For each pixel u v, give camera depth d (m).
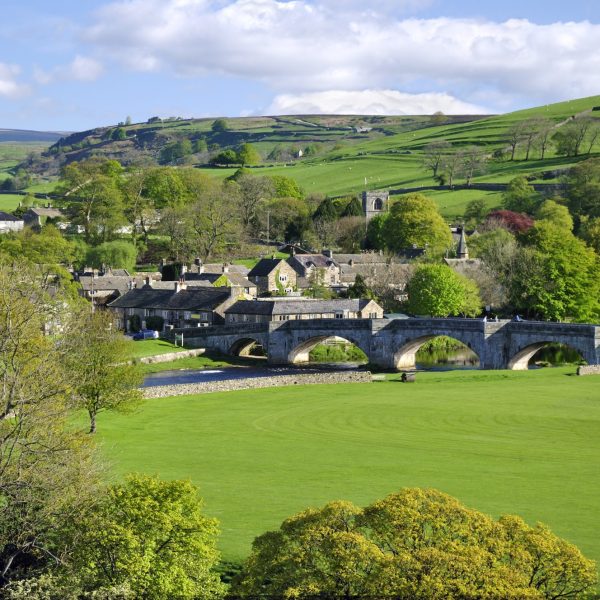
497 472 86.25
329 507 52.56
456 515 51.25
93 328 104.50
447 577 46.66
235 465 88.94
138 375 103.62
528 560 48.69
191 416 115.38
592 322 199.00
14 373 58.69
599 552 61.88
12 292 73.12
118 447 96.50
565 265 195.00
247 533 66.25
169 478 82.94
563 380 141.38
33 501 54.78
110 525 51.59
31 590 49.97
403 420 112.81
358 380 145.25
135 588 50.47
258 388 138.25
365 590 47.50
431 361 178.38
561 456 93.44
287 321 176.00
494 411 117.25
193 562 52.75
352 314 197.62
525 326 157.88
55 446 56.91
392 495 53.34
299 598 48.31
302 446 98.44
